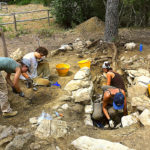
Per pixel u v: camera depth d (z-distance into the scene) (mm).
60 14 11086
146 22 12180
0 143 2848
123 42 7410
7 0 18891
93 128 3467
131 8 11656
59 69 5145
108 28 7516
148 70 5738
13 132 3039
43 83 4566
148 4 11617
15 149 2754
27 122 3414
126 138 3070
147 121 3332
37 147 2836
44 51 4410
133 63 6172
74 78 4793
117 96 3666
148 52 6980
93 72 5965
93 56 6844
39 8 16453
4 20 12656
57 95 4305
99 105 4344
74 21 11586
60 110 3797
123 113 4035
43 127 3180
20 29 10539
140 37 9102
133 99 4023
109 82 4398
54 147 2861
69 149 2861
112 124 3848
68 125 3375
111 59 6480
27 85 4488
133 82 5242
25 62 4352
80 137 3004
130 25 12125
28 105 3939
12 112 3590
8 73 3602
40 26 11445
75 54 7141
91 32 10109
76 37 9234
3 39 4824
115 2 7203
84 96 4133
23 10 15758
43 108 3830
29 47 7762
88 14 11789
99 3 11430
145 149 2822
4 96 3414
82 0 11242
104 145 2803
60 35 9617
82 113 3939
